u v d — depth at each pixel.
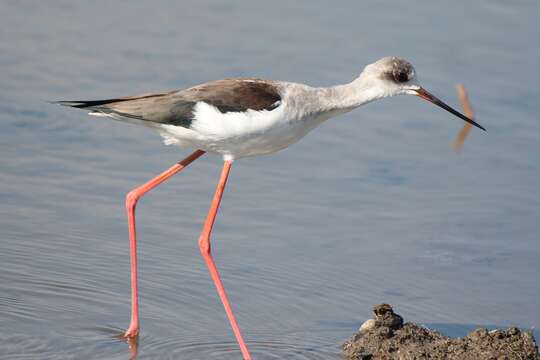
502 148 14.99
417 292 11.18
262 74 16.34
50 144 14.05
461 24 18.89
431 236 12.53
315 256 11.83
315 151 14.73
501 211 13.24
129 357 9.45
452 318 10.66
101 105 9.88
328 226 12.60
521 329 10.45
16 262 11.04
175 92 9.96
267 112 9.72
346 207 13.13
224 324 10.26
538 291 11.34
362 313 10.66
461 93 15.92
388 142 15.08
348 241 12.27
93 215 12.37
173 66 16.45
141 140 14.58
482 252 12.20
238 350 9.75
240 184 13.58
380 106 16.22
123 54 16.81
